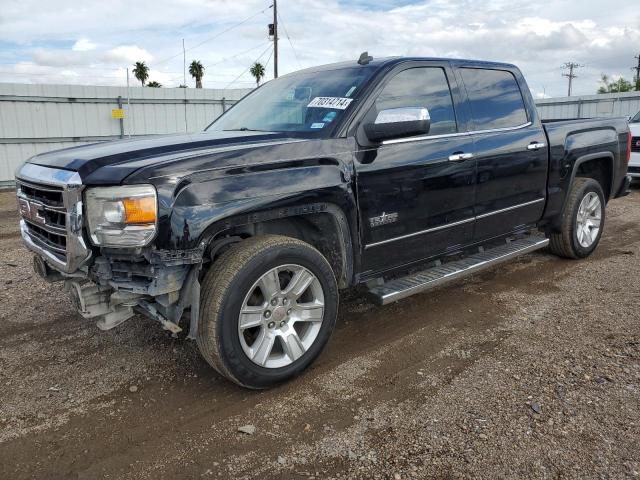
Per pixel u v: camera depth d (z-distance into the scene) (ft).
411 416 9.59
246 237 11.25
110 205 8.98
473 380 10.77
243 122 13.88
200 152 9.86
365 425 9.37
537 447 8.54
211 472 8.27
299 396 10.42
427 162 12.80
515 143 15.35
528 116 16.51
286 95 13.87
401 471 8.13
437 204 13.26
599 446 8.50
